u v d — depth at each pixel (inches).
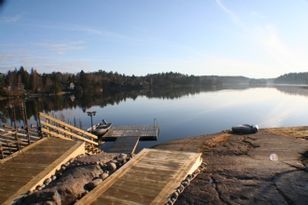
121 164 372.8
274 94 3708.2
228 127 1268.5
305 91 4498.0
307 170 351.3
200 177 339.3
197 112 1854.1
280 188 294.7
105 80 5625.0
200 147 609.3
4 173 351.3
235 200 271.1
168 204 263.6
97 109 2202.3
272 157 454.3
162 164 349.7
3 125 471.2
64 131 564.1
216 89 5634.8
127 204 257.8
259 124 1333.7
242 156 476.7
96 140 979.9
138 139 1005.2
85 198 268.2
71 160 407.8
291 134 719.1
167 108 2156.7
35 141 486.6
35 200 264.7
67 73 5339.6
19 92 3708.2
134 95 4052.7
